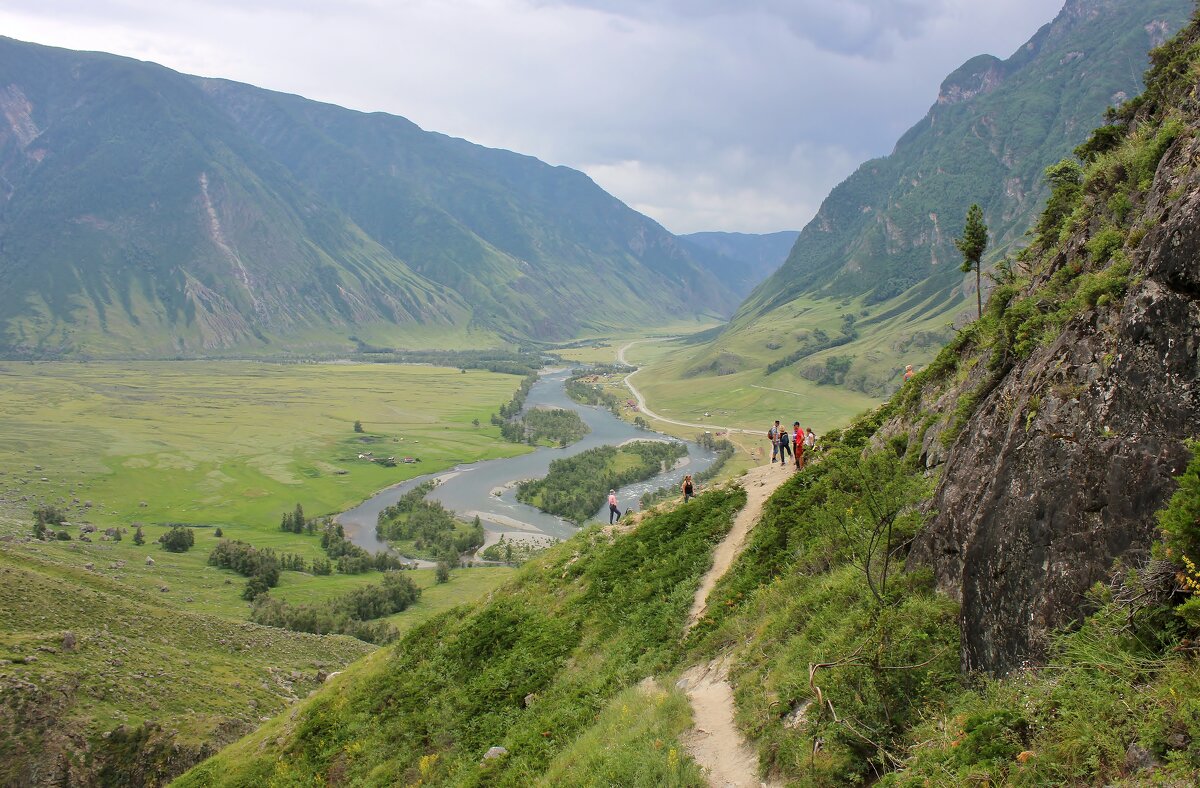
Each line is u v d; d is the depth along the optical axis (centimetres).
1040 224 2795
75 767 4875
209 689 6253
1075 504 1199
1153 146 1747
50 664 5544
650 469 16612
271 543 13712
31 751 4825
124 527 14075
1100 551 1144
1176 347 1128
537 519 14650
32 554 9375
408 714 3234
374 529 14788
